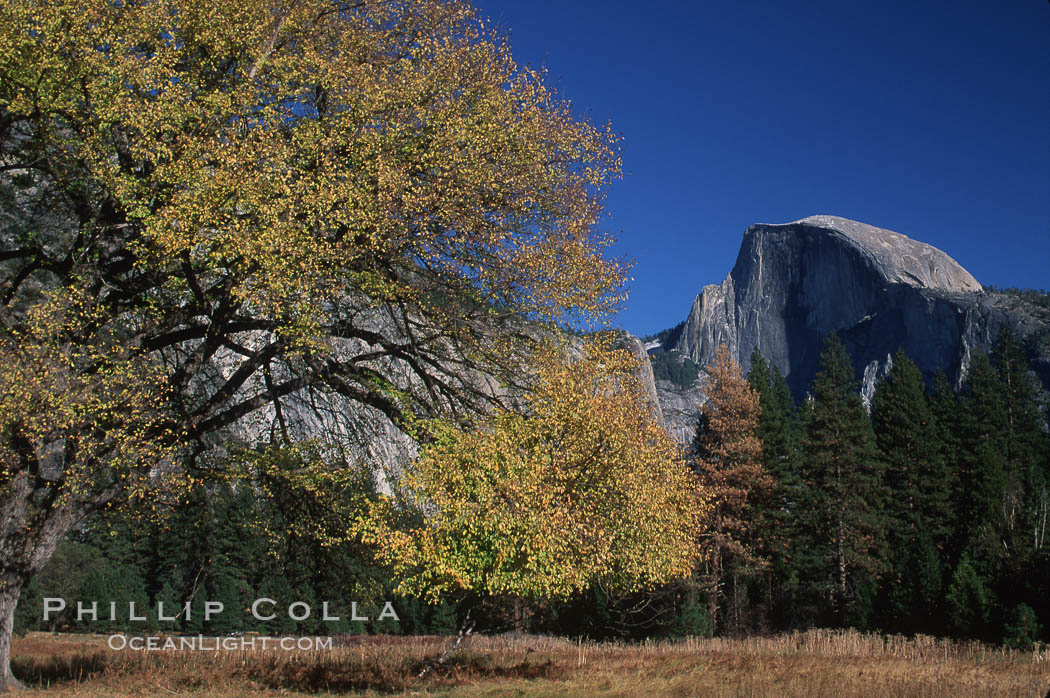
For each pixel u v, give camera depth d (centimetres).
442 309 1332
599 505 1216
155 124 1143
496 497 1162
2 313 1185
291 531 1580
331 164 1214
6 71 1123
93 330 1212
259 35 1273
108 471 1201
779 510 4922
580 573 1195
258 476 1467
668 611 3941
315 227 1202
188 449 1412
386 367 1522
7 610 1220
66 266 1269
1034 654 2411
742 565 4428
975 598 3425
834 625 4531
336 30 1440
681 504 1346
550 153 1390
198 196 1093
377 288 1252
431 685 1516
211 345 1284
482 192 1312
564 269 1312
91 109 1172
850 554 4616
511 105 1348
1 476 1138
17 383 989
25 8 1093
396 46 1480
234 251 1091
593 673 1773
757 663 2030
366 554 1493
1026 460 6272
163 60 1170
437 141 1258
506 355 1364
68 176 1222
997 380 7581
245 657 1747
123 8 1197
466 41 1428
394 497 1317
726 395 4569
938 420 6531
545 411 1230
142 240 1189
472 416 1370
